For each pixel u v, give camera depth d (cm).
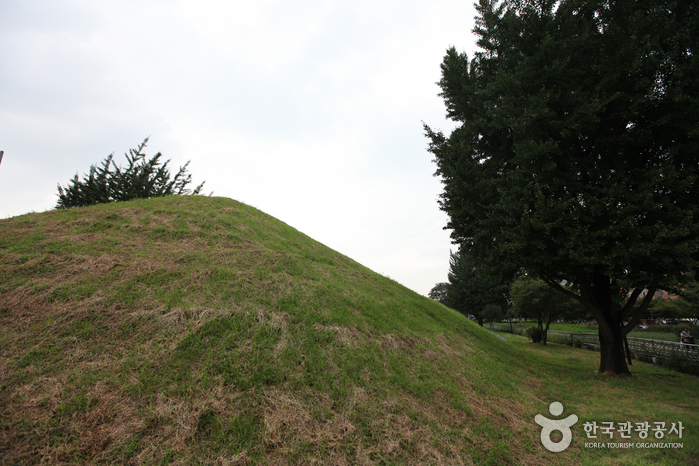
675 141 897
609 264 855
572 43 897
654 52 836
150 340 485
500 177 1109
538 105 885
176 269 700
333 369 532
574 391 830
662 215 853
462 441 457
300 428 403
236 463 343
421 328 905
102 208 1082
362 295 927
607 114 960
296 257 1002
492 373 793
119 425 355
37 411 354
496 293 3609
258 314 602
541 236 935
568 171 985
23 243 725
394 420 465
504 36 1027
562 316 2444
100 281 605
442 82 1268
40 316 496
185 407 390
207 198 1363
